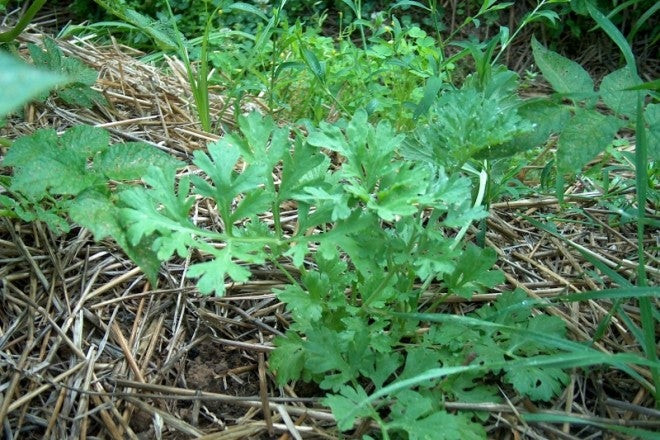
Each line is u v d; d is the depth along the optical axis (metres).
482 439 0.38
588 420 0.40
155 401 0.43
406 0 0.83
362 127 0.42
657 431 0.42
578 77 0.56
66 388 0.43
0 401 0.41
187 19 1.25
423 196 0.39
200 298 0.50
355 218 0.40
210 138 0.70
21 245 0.50
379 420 0.38
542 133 0.53
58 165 0.44
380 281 0.44
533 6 1.37
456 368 0.37
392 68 0.87
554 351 0.46
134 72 0.82
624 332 0.50
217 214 0.58
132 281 0.51
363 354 0.41
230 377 0.46
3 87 0.20
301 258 0.39
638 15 1.31
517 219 0.64
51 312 0.48
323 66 0.83
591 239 0.61
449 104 0.44
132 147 0.48
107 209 0.42
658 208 0.64
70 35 0.96
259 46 0.80
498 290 0.54
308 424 0.43
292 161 0.42
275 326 0.49
